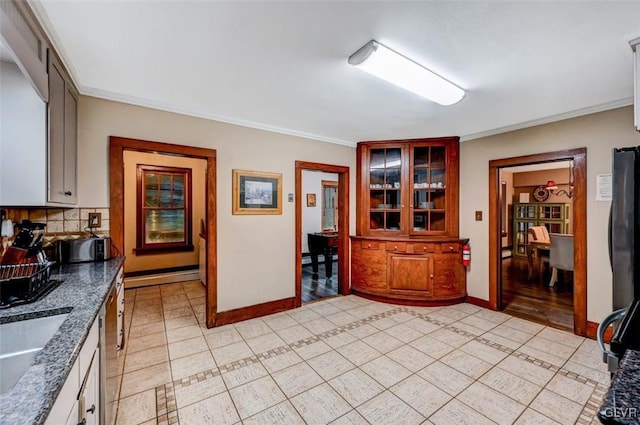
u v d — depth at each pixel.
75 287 1.54
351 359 2.34
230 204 3.08
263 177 3.31
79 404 0.97
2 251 1.62
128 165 4.63
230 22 1.49
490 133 3.47
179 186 5.07
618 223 1.44
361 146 4.11
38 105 1.50
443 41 1.65
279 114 2.94
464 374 2.13
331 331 2.87
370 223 4.10
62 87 1.83
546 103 2.57
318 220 6.64
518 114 2.88
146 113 2.58
